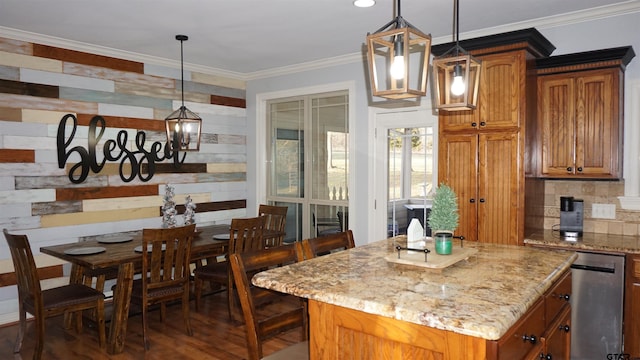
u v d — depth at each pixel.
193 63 5.36
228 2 3.36
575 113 3.47
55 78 4.31
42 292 3.43
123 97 4.82
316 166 5.48
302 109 5.60
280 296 2.14
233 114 5.93
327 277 1.93
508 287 1.77
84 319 3.92
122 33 4.13
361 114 4.99
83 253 3.52
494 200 3.54
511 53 3.45
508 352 1.49
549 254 2.41
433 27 3.99
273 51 4.82
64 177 4.37
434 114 4.47
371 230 4.96
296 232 5.72
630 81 3.49
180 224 5.32
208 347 3.53
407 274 1.98
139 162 4.93
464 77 2.03
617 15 3.52
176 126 4.10
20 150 4.10
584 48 3.68
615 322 3.08
